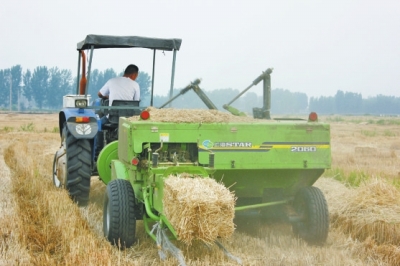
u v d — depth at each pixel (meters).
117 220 5.95
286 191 6.73
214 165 6.07
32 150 17.23
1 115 64.25
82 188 8.43
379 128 45.75
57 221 6.86
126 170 6.55
